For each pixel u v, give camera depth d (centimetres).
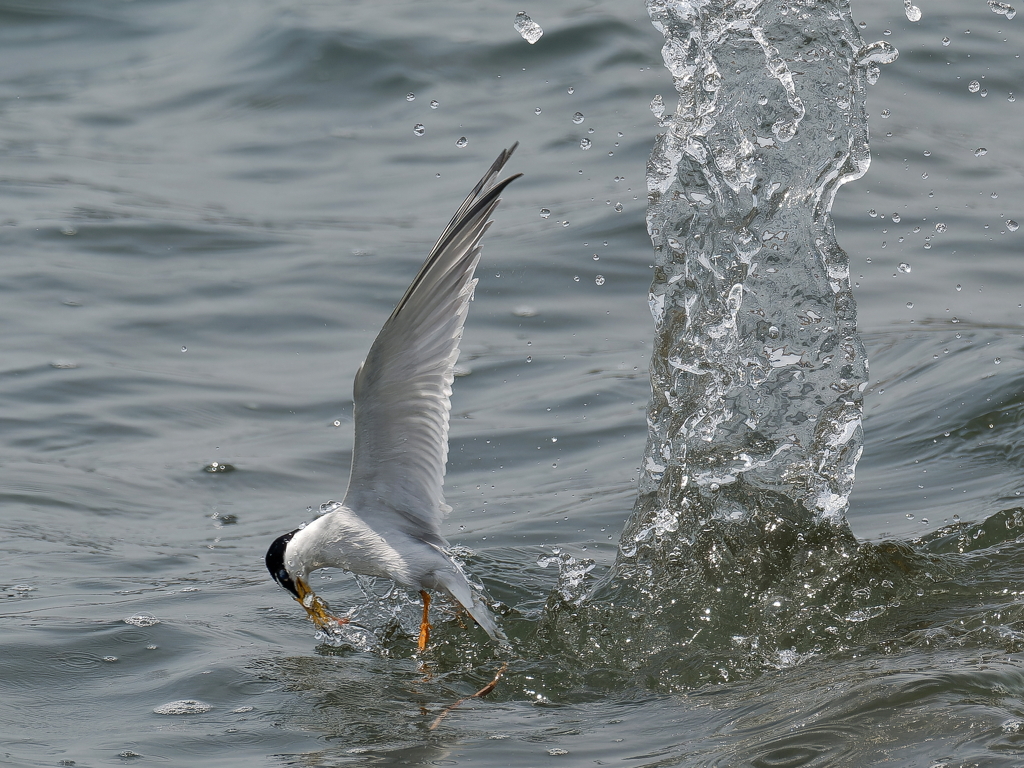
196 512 1261
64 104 2488
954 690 750
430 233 1944
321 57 2484
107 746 749
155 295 1784
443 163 2156
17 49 2712
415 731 777
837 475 1091
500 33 2527
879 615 945
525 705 830
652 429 1130
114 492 1289
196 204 2088
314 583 1088
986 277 1755
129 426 1441
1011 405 1373
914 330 1631
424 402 869
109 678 860
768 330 1123
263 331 1695
